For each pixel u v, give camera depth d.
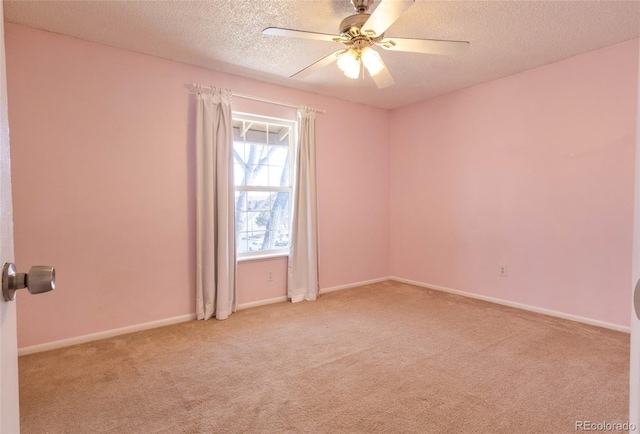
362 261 4.64
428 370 2.31
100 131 2.86
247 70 3.41
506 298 3.70
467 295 4.06
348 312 3.51
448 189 4.20
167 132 3.17
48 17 2.46
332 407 1.92
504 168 3.66
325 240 4.28
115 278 2.94
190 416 1.84
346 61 2.27
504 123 3.64
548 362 2.40
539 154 3.39
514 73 3.52
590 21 2.51
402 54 3.06
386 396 2.02
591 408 1.88
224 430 1.73
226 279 3.37
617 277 2.94
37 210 2.63
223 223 3.35
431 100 4.34
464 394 2.03
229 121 3.40
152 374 2.28
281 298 3.93
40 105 2.63
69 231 2.75
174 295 3.24
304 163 3.94
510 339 2.79
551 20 2.50
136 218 3.03
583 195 3.11
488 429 1.72
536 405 1.92
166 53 3.03
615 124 2.91
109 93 2.89
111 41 2.81
